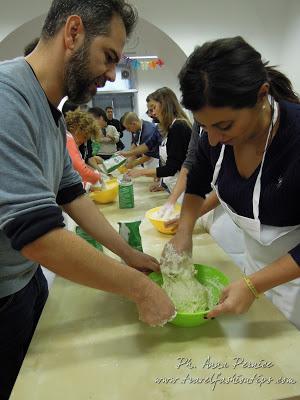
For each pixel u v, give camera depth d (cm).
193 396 65
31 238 63
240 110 70
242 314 88
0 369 99
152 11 328
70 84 81
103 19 75
